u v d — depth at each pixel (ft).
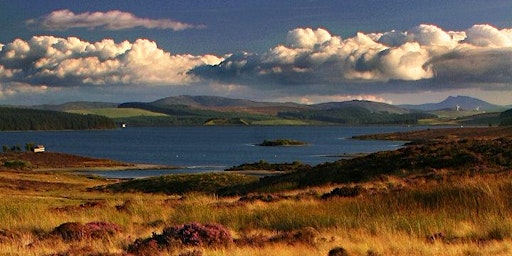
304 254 46.55
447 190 76.07
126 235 59.26
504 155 143.33
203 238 51.85
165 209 83.10
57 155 485.15
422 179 114.42
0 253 48.29
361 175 153.28
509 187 73.67
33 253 48.67
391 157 161.89
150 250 48.93
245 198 107.14
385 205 74.69
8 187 203.21
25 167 413.18
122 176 366.22
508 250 47.67
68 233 58.85
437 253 47.16
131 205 86.63
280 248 48.55
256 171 341.41
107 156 610.65
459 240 53.67
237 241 53.11
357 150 653.71
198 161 531.09
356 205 75.92
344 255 45.93
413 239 53.67
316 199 96.84
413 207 72.23
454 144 161.99
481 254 46.70
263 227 68.59
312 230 56.49
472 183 76.89
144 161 531.50
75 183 264.52
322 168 168.55
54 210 82.43
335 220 67.15
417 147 166.09
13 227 66.39
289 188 155.94
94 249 50.39
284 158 548.72
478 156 147.64
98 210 83.41
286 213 73.31
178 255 44.50
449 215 67.00
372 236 56.70
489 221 60.49
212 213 77.36
